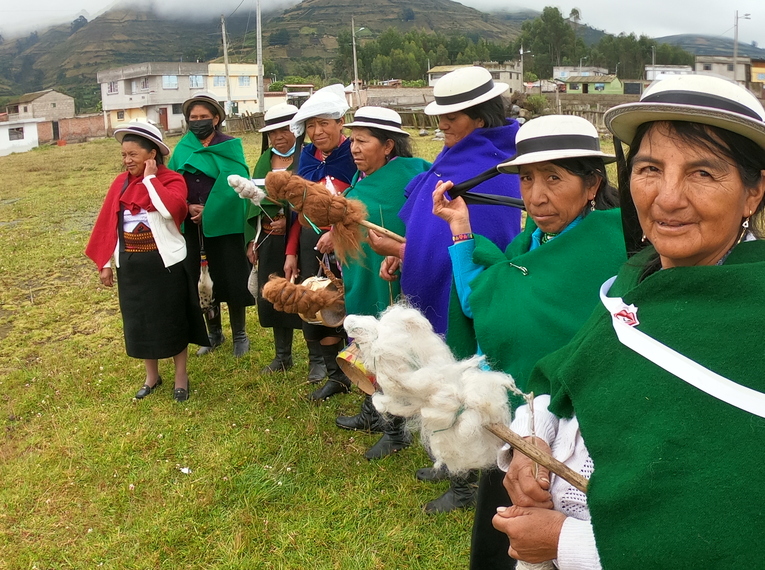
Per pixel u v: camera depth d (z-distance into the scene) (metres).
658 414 1.24
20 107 63.34
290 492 3.62
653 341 1.29
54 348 5.96
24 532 3.46
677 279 1.31
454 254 2.49
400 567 3.04
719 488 1.14
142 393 4.84
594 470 1.32
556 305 2.12
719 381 1.20
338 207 2.98
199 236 5.26
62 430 4.43
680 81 1.31
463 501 3.38
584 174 2.16
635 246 1.65
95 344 5.99
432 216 3.05
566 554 1.39
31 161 24.50
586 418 1.36
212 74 57.72
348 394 4.67
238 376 5.10
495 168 2.40
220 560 3.15
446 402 1.35
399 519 3.35
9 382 5.29
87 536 3.39
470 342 2.53
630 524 1.22
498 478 2.19
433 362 1.40
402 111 23.05
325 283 3.70
